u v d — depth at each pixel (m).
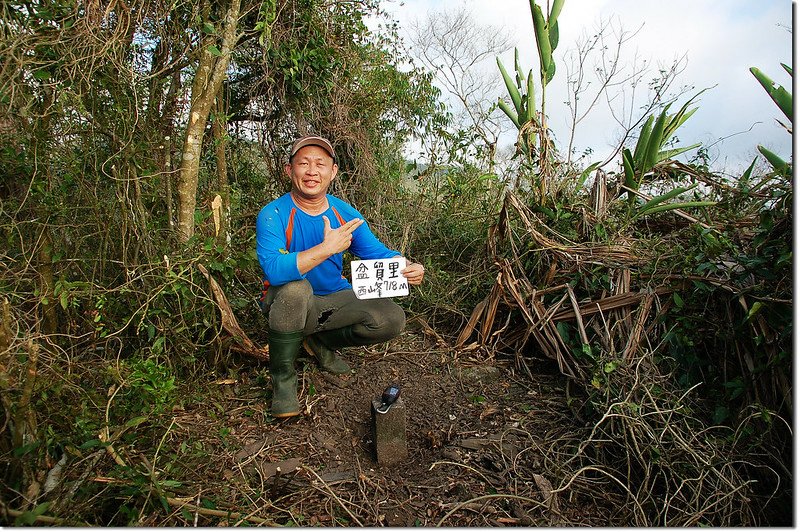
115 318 2.37
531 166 3.30
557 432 2.21
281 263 2.14
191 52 2.69
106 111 2.37
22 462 1.50
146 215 2.55
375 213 3.97
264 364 2.68
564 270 2.80
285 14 3.50
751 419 1.92
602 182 3.13
